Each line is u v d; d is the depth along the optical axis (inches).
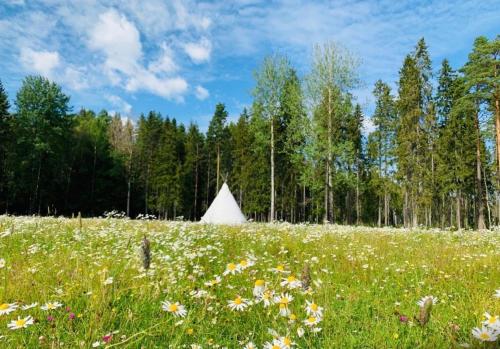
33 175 1712.6
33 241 378.0
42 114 1721.2
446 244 501.4
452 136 1584.6
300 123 1240.2
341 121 1247.5
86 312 167.2
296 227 625.9
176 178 2247.8
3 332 143.9
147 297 191.6
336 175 1219.9
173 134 2432.3
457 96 1585.9
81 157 2086.6
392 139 1777.8
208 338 152.2
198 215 2514.8
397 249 434.0
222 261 303.6
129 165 2319.1
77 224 521.0
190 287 210.1
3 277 215.2
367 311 205.2
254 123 1342.3
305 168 1263.5
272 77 1267.2
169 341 143.6
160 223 587.2
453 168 1571.1
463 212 2158.0
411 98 1478.8
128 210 2182.6
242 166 2202.3
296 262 329.4
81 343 129.5
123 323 159.9
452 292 254.4
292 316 140.3
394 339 159.2
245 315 178.4
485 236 589.3
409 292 253.0
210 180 2546.8
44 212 1827.0
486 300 219.3
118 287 202.2
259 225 660.7
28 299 182.1
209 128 2578.7
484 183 1920.5
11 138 1663.4
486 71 1254.9
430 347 150.3
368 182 1996.8
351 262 340.8
